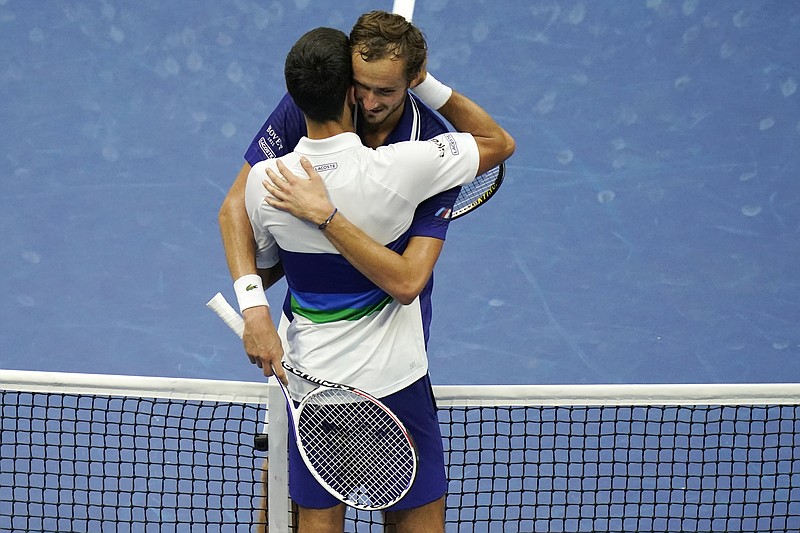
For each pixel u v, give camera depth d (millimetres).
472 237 30406
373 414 14602
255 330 14594
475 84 35969
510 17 38750
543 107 35094
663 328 27672
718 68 36500
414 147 13781
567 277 29156
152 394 16297
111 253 29906
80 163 33031
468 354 26766
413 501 14992
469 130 15281
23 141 33844
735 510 21844
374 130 14984
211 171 32844
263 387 16172
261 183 14062
